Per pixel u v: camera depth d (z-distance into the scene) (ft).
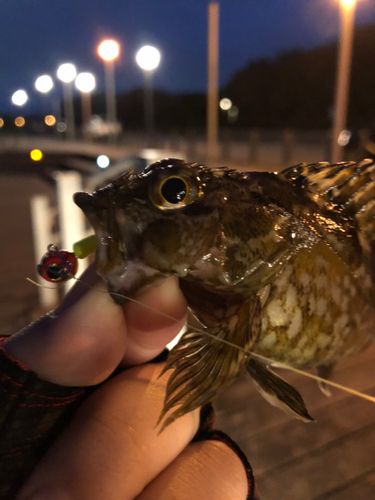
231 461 0.26
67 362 0.22
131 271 0.24
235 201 0.27
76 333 0.22
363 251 0.32
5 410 0.22
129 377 0.26
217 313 0.27
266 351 0.29
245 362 0.25
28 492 0.22
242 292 0.27
